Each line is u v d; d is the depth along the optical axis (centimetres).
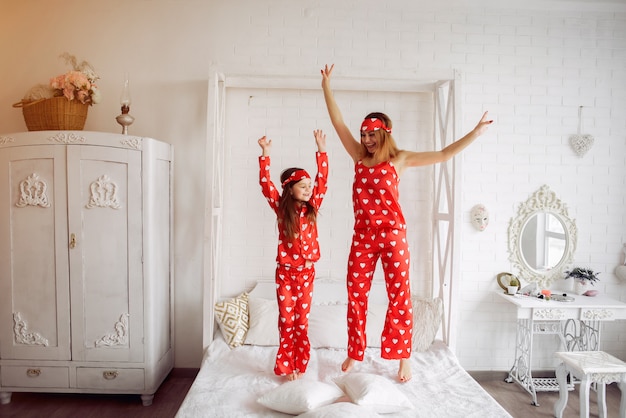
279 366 279
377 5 373
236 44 372
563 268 389
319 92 377
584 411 291
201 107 373
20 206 321
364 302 288
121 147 320
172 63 372
